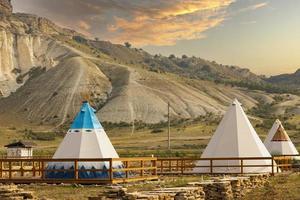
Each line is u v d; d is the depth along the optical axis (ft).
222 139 151.33
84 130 129.39
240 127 152.56
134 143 570.87
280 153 191.31
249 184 102.12
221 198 85.76
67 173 119.44
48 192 97.19
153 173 134.00
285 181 116.26
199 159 146.20
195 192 75.41
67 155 126.31
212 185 85.25
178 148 447.42
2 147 570.46
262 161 145.59
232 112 155.84
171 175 142.10
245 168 144.05
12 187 71.92
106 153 127.65
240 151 148.25
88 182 115.14
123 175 123.03
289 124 642.22
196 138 571.28
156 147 480.64
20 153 263.29
